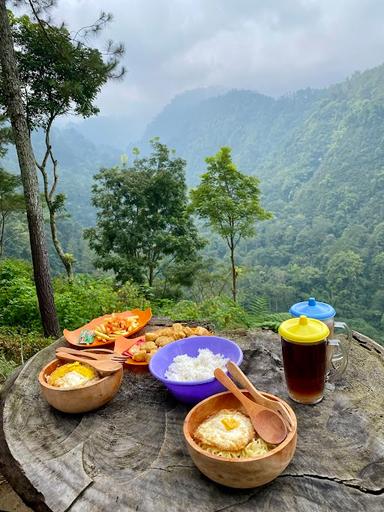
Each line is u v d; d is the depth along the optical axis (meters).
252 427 1.11
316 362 1.31
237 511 0.98
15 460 1.23
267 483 1.04
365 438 1.22
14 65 4.64
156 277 14.37
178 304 5.46
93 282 7.56
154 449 1.23
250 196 9.11
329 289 31.44
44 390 1.42
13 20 7.17
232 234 9.20
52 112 8.09
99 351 1.79
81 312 5.44
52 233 8.81
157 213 13.23
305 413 1.35
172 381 1.37
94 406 1.43
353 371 1.65
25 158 4.77
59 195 8.81
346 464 1.12
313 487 1.04
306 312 1.47
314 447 1.19
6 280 7.24
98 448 1.26
